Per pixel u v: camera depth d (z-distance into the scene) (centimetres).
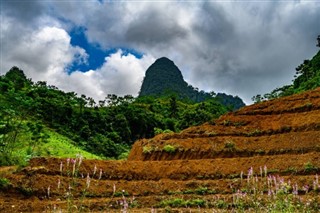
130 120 6481
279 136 2470
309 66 6103
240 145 2445
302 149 2256
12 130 3073
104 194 1780
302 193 1712
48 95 6047
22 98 3984
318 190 1684
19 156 2528
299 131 2506
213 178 2077
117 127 6259
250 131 2633
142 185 1914
